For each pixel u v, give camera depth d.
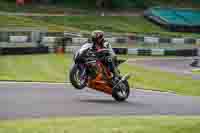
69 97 25.38
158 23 104.38
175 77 45.38
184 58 72.62
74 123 16.03
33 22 81.62
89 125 15.63
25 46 56.31
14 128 14.46
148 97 28.47
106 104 23.83
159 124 16.30
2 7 95.94
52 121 16.48
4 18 79.12
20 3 100.69
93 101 24.52
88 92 28.19
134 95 29.11
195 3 135.38
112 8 116.38
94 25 93.12
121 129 14.96
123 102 25.17
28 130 14.21
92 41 25.17
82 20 94.62
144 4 122.94
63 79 35.56
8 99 23.06
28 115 19.00
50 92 26.91
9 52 54.00
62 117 18.86
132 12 116.81
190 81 42.47
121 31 92.94
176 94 32.06
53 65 45.50
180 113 22.67
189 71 53.97
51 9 102.50
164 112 22.66
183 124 16.39
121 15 106.19
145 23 104.00
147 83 39.28
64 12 103.06
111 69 25.27
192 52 75.94
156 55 72.44
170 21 104.62
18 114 19.12
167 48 76.94
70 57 55.56
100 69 25.02
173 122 16.80
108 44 25.34
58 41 59.06
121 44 73.12
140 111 22.39
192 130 15.55
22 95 24.72
